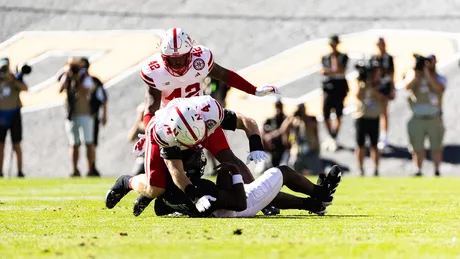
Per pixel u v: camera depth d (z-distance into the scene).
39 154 57.41
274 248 15.52
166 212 22.69
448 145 55.09
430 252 15.16
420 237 17.39
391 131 56.53
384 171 53.09
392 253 14.99
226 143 23.08
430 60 49.88
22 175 50.81
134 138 47.31
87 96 49.62
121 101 61.06
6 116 50.06
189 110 20.61
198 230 18.58
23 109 61.19
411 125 50.59
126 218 22.14
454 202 29.28
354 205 27.84
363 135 50.72
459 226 19.80
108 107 60.59
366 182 43.06
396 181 43.94
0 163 50.69
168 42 22.69
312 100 58.72
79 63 49.72
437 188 38.16
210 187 21.41
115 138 58.03
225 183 21.16
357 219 21.50
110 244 16.27
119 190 23.27
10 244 16.59
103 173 55.34
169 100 23.39
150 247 15.77
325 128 55.78
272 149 51.44
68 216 23.00
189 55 23.03
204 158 22.08
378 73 50.66
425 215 23.14
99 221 21.28
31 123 59.97
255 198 21.75
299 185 22.33
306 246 15.80
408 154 54.47
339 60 53.56
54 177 52.03
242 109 58.09
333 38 53.59
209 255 14.70
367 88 50.56
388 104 57.34
